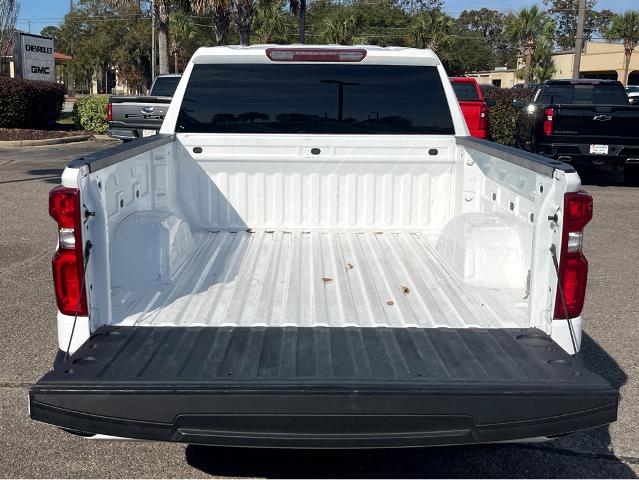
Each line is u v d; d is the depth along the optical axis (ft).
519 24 164.66
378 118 15.65
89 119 76.69
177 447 12.73
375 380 8.69
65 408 8.50
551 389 8.53
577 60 96.58
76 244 9.77
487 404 8.50
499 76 199.21
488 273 12.38
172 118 15.44
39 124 77.51
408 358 9.43
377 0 206.80
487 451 12.65
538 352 9.66
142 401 8.46
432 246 15.01
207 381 8.62
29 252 25.96
